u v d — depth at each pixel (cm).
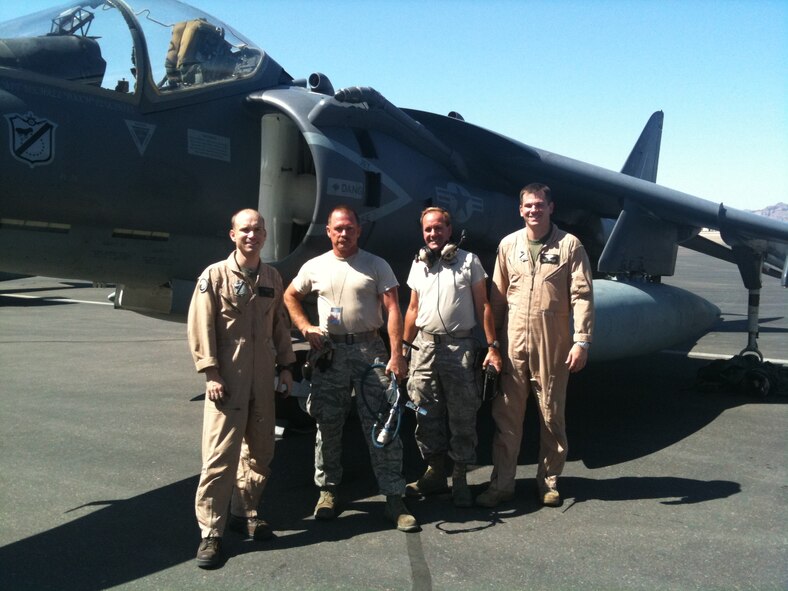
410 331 388
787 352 965
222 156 456
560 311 375
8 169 360
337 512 367
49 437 500
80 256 406
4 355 854
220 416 318
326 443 359
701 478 425
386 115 505
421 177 545
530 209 371
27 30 402
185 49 448
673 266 756
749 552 320
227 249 470
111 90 407
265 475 341
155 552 317
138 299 498
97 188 395
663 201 659
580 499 389
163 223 432
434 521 358
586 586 286
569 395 663
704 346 1009
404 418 570
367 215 491
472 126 600
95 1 427
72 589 282
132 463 444
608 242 678
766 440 510
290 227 480
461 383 374
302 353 509
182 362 818
